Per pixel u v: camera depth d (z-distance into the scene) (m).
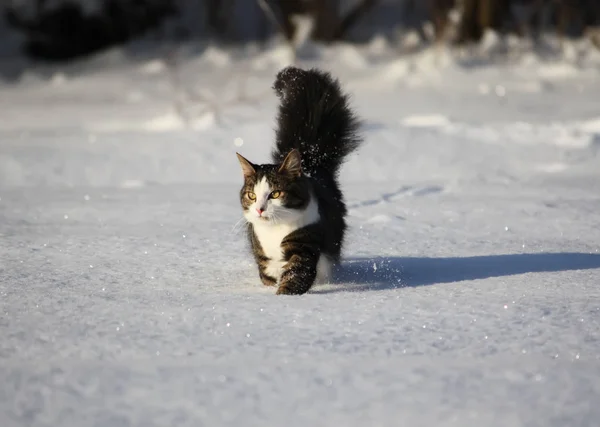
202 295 9.40
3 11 54.44
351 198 16.17
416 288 9.75
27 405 6.11
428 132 20.98
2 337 7.68
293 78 11.91
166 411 6.02
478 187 17.27
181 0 58.94
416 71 38.34
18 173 19.08
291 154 9.62
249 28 57.41
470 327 8.00
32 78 40.31
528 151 20.05
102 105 31.05
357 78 37.38
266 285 10.01
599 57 41.88
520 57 41.38
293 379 6.58
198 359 7.06
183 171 19.34
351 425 5.83
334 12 48.88
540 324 8.07
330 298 9.20
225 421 5.87
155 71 42.12
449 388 6.42
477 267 10.92
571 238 12.82
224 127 22.58
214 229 13.48
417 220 14.27
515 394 6.30
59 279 10.18
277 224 9.66
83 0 49.97
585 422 5.82
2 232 13.21
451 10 45.44
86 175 19.08
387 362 6.98
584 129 21.92
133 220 14.33
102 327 8.01
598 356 7.11
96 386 6.45
